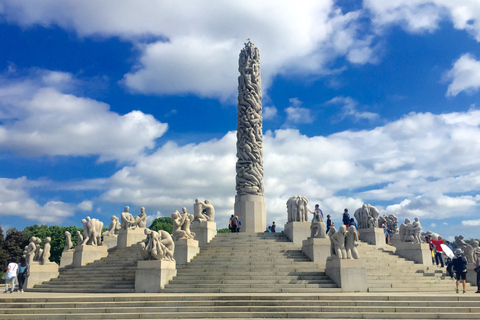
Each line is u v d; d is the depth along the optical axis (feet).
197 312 50.67
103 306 53.01
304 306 51.06
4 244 205.05
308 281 70.03
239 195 122.01
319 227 84.79
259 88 130.11
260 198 121.29
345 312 49.47
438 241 97.40
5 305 53.88
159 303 53.01
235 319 48.55
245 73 130.11
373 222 108.78
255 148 124.16
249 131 125.18
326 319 48.34
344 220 107.86
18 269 80.84
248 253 84.74
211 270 76.33
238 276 72.59
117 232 119.34
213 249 89.51
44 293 72.69
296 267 76.79
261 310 51.16
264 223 120.88
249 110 126.72
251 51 132.16
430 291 71.31
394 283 72.74
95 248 95.40
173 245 74.69
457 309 49.67
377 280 73.31
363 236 109.09
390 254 97.14
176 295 58.23
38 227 280.92
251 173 122.42
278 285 68.23
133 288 71.72
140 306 52.90
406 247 96.53
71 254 106.11
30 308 53.16
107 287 74.43
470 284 79.56
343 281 67.87
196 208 101.19
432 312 49.44
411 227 98.37
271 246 90.38
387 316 48.65
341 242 70.69
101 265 88.58
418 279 76.95
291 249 89.20
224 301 52.85
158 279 69.26
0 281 180.75
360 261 68.85
